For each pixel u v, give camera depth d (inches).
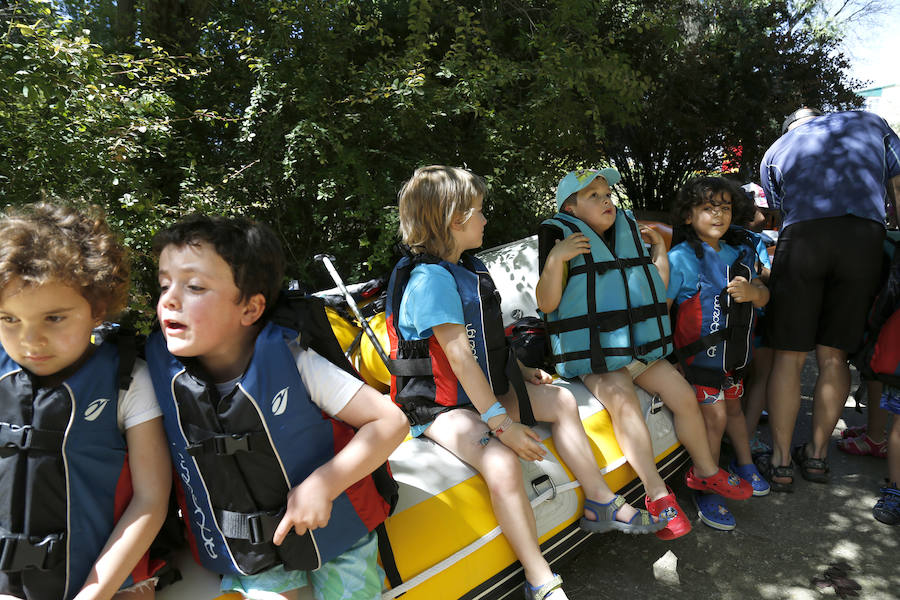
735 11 360.5
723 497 110.3
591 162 222.2
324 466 58.9
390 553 69.5
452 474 81.1
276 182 174.1
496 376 86.7
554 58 195.2
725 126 358.9
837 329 113.7
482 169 197.2
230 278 55.2
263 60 164.9
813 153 115.5
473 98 181.5
